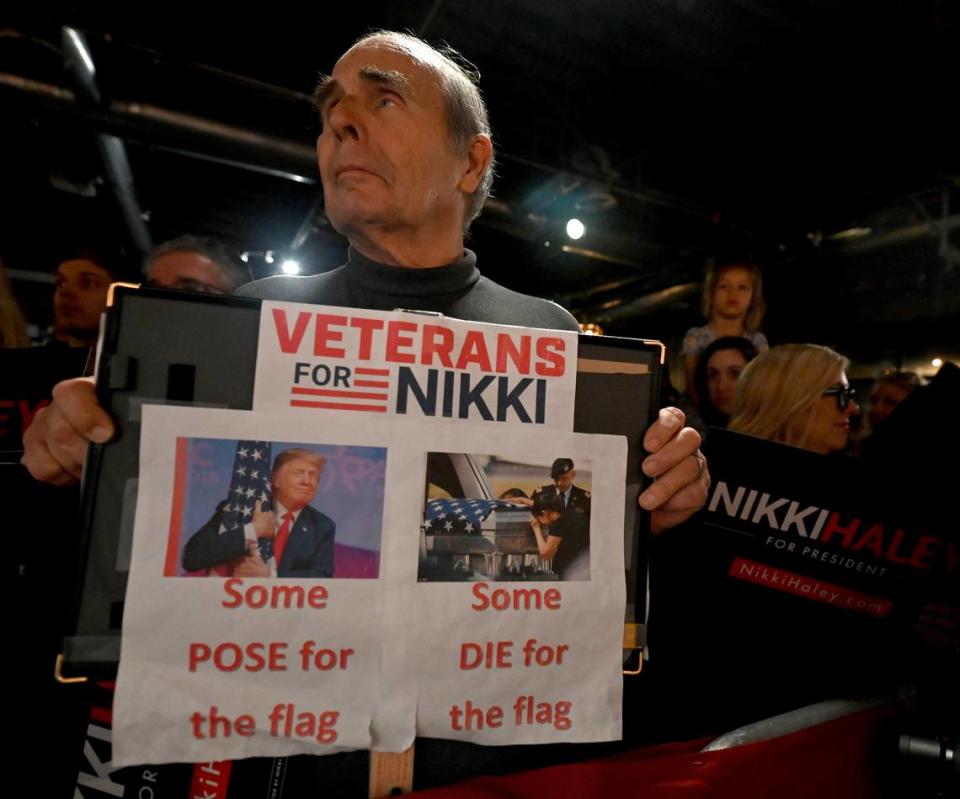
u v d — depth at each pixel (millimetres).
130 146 3811
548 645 667
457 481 650
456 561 644
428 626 631
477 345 667
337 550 616
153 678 566
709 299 2957
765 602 1024
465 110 781
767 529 1015
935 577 1008
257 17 2693
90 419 560
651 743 1061
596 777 756
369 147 704
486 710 644
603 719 676
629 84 2998
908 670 1020
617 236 4418
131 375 580
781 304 4875
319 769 690
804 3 2414
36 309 5527
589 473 688
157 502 578
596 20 2572
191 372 594
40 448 614
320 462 618
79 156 3648
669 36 2629
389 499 631
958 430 1007
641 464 707
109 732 775
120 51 2785
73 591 557
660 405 720
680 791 787
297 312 625
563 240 4348
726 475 1012
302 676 601
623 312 5625
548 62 2887
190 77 2939
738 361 2502
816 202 3816
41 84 2656
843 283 4504
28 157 3646
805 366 1459
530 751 794
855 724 938
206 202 4754
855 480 1009
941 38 2439
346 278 803
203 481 591
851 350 4828
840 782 910
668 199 3918
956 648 979
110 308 578
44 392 958
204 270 1387
